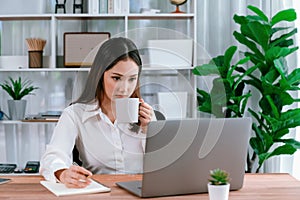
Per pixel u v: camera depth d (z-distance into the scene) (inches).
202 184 70.4
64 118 80.4
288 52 134.0
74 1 146.3
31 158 154.9
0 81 153.5
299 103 147.6
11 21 152.3
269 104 136.3
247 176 84.7
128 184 74.4
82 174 72.6
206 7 153.7
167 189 68.6
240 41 141.1
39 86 153.4
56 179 75.1
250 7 137.6
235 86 135.0
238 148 71.8
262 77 133.6
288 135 147.7
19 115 143.8
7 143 154.5
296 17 135.9
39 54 143.3
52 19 142.3
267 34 134.6
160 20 153.0
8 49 152.9
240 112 140.8
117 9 142.2
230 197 69.2
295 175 148.0
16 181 78.5
